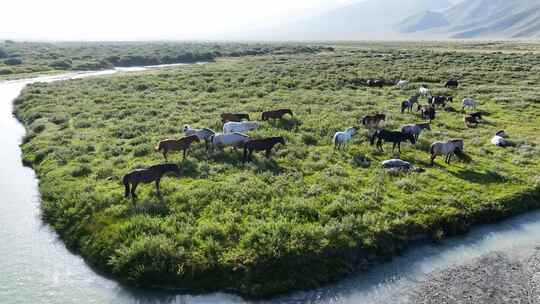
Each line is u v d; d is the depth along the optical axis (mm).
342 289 12516
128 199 16422
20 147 25953
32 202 18156
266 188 17266
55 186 18266
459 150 21281
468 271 13367
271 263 12898
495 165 20594
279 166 20172
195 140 20984
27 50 105938
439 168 20406
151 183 17906
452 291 12422
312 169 20031
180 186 17562
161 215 15336
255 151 22172
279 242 13359
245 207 15812
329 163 20922
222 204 16016
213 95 38812
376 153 22438
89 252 14062
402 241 14578
